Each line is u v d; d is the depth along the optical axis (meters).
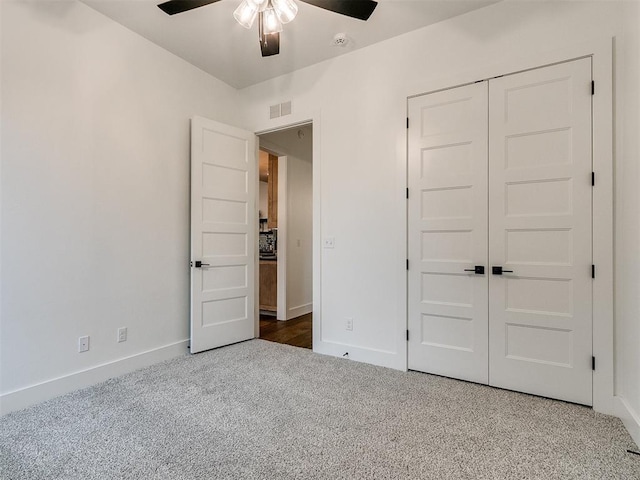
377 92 2.89
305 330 4.06
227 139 3.40
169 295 3.03
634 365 1.81
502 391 2.34
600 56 2.08
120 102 2.64
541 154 2.26
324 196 3.15
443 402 2.17
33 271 2.15
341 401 2.18
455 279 2.55
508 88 2.36
